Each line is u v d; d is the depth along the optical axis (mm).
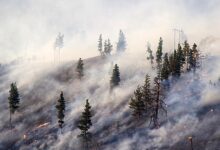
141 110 77125
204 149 59969
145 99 78000
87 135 75062
